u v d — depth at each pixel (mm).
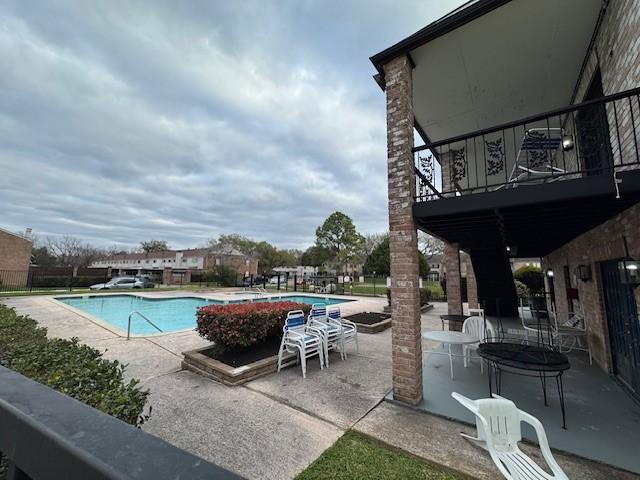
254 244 45281
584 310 5367
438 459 2404
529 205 3145
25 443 601
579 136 4602
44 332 3633
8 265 20531
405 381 3436
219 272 27516
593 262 4605
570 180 2898
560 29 3779
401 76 3947
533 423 2121
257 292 20219
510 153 7348
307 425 2924
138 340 5984
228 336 4516
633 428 2893
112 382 1973
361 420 3037
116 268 36812
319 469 2279
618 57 3336
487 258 6973
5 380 818
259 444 2598
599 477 2252
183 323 10797
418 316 3627
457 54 4148
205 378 4105
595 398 3566
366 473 2240
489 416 2246
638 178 2598
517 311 8516
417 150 3896
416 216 3699
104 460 483
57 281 21375
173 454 507
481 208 3324
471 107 5473
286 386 3881
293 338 4488
